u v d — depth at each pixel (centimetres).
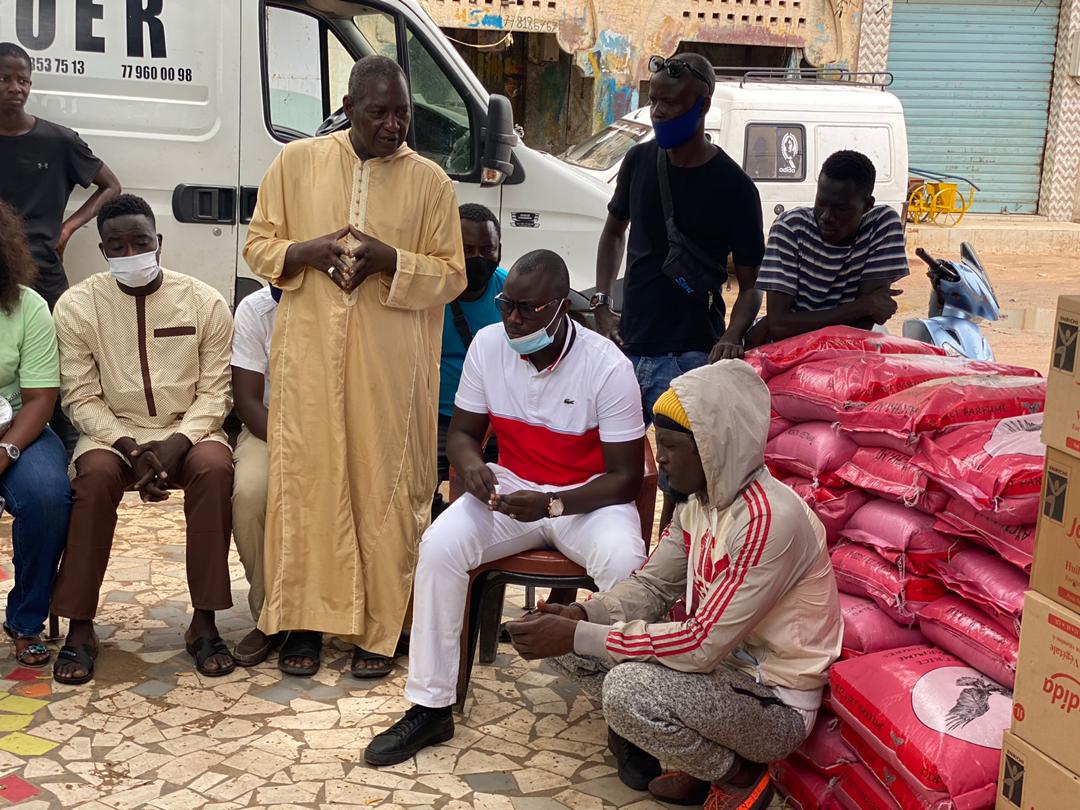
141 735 343
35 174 523
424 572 336
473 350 363
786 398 346
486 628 394
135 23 561
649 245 415
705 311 420
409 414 385
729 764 295
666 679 289
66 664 374
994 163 1703
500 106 598
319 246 363
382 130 364
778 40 1510
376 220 374
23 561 374
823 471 328
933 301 545
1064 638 234
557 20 1406
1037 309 1178
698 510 309
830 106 1145
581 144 1101
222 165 582
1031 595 244
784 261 388
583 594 466
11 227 378
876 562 307
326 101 632
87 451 383
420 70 613
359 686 381
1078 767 230
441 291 383
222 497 382
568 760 339
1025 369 334
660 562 327
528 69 1526
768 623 298
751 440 289
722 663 306
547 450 357
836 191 371
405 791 319
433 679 337
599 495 344
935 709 266
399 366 380
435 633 337
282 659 388
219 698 368
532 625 306
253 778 322
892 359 337
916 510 301
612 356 351
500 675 391
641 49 1446
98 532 376
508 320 339
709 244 409
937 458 288
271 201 378
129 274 383
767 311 395
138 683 374
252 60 576
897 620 302
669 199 405
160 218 579
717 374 291
